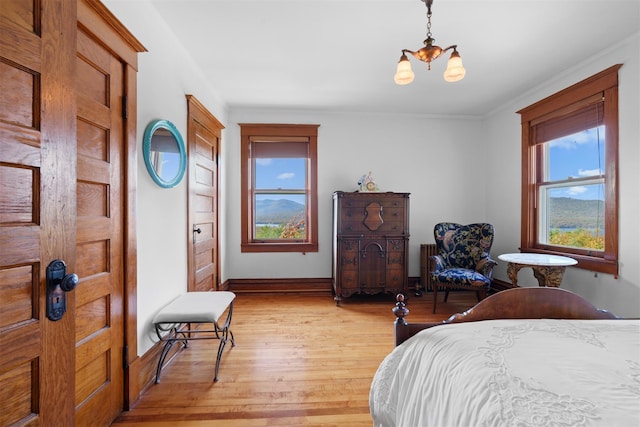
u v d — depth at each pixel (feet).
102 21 4.75
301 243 13.56
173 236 7.56
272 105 12.94
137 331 5.90
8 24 2.53
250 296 12.95
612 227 8.16
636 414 2.11
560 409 2.21
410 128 13.98
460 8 6.62
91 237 4.60
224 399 5.82
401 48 8.32
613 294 8.20
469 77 10.13
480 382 2.66
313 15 6.91
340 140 13.74
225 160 12.96
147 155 6.24
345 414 5.41
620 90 7.98
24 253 2.64
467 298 12.70
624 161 7.90
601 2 6.41
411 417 3.26
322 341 8.41
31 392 2.73
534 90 10.99
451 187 14.01
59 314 2.92
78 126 4.36
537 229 11.09
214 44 8.09
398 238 11.93
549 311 4.30
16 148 2.58
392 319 10.17
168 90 7.35
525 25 7.25
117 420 5.21
